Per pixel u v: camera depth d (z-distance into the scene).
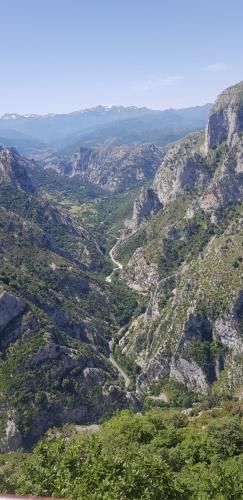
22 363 166.12
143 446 71.19
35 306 199.38
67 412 161.62
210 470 64.06
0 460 105.56
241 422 87.94
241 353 198.00
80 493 36.06
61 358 174.62
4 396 156.00
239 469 60.97
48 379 166.38
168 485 43.22
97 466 39.09
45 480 40.66
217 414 121.75
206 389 197.75
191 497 46.69
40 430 152.00
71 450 44.50
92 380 176.38
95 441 47.31
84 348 197.75
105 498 34.75
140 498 36.59
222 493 49.25
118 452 50.12
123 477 37.78
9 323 177.25
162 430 83.00
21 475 46.91
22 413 152.00
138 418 90.12
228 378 195.88
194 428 94.25
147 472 40.84
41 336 176.62
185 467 67.50
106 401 173.12
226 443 77.88
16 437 146.12
